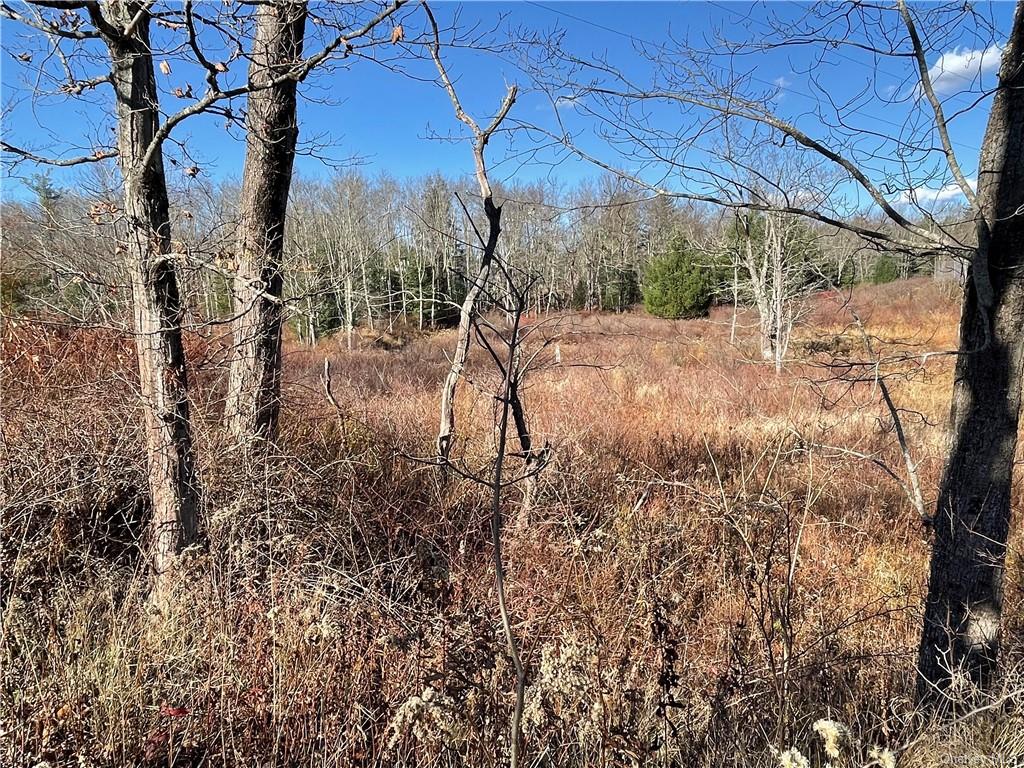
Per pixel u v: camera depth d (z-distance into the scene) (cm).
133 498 395
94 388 454
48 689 235
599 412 883
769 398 948
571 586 336
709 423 880
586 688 221
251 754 227
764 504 367
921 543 500
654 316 2917
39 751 212
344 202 3075
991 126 262
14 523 336
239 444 413
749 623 332
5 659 252
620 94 276
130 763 217
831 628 334
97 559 334
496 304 288
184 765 222
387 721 232
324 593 270
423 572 367
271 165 468
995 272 265
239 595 290
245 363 475
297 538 336
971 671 277
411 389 993
